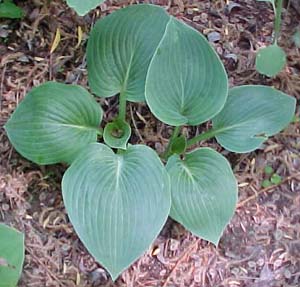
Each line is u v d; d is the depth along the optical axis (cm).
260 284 52
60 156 51
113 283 51
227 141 52
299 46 59
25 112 51
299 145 56
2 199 53
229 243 53
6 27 57
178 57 50
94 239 47
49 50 57
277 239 54
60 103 51
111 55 52
